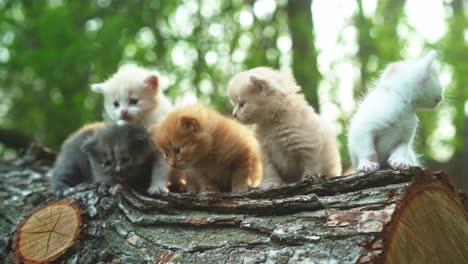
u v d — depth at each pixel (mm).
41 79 2791
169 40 2928
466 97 2207
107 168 1339
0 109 3213
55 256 1188
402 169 1091
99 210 1239
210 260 1080
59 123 2875
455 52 2361
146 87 1545
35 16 2859
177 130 1292
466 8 2705
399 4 2703
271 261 1045
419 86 1180
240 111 1271
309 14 2602
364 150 1175
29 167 1674
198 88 2957
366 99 1219
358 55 2684
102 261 1165
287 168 1282
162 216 1193
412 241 1048
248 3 2965
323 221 1067
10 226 1335
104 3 2838
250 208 1131
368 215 1048
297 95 1291
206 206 1177
